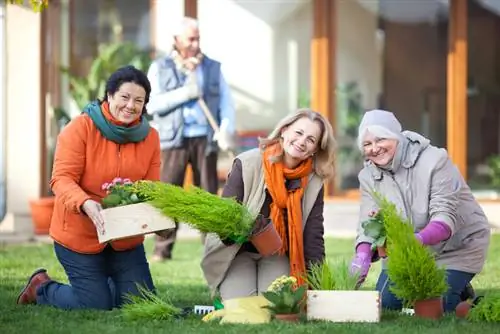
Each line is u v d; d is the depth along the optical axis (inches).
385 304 266.5
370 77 548.7
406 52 546.9
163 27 546.9
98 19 545.0
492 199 534.9
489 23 540.7
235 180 259.3
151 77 418.9
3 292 301.7
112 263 274.8
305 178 259.0
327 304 240.4
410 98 547.2
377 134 258.4
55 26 536.4
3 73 530.3
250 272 260.8
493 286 320.8
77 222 266.7
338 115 548.1
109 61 542.9
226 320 240.8
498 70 541.0
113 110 266.1
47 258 399.9
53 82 534.9
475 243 268.1
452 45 542.3
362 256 256.8
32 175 522.6
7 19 522.9
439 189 258.2
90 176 267.0
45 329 233.0
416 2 545.3
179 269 373.4
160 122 418.3
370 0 547.5
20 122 523.2
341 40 548.7
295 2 549.3
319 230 261.1
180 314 251.6
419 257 240.4
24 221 518.6
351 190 544.4
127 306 254.1
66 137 265.4
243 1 547.8
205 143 418.9
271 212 257.3
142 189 253.6
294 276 255.0
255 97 548.7
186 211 244.5
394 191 261.0
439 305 245.6
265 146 259.3
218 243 256.2
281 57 548.1
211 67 422.9
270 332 222.2
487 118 541.6
